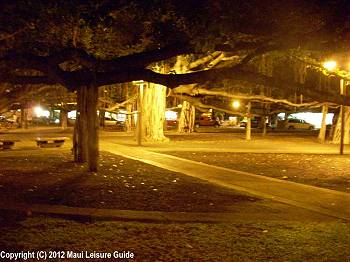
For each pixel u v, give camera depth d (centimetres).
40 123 6612
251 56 1065
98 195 1233
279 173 1791
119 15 1045
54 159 2030
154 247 810
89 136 1655
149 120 3219
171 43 1050
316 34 963
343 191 1423
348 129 3622
